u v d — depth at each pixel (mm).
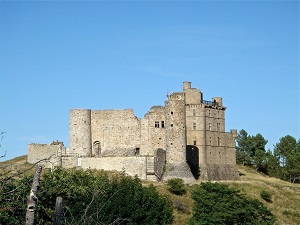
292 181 158250
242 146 177375
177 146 111312
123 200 68562
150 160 110625
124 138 119250
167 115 112500
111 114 120312
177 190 102062
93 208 56406
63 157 115500
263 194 111688
